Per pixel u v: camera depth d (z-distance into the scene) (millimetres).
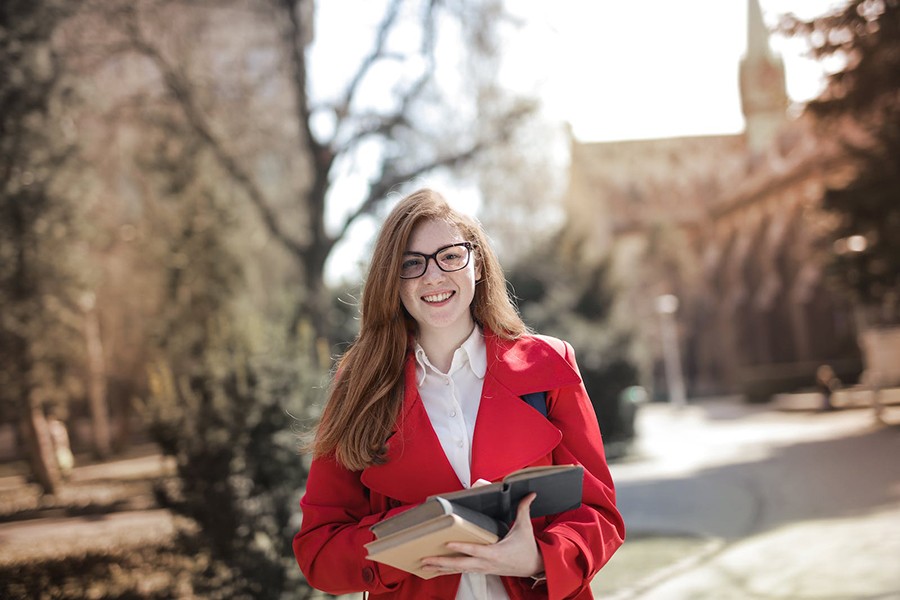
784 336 58688
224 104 21562
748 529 10203
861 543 8562
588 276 27438
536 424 2084
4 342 15766
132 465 25047
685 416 41844
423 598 2025
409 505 2076
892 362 32500
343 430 2145
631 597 7105
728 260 71250
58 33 17797
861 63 16922
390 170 22250
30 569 8648
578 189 62250
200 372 7484
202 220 23359
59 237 16266
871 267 19578
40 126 15930
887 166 18062
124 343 30859
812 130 19281
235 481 6863
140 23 19531
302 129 21875
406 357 2229
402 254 2205
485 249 2324
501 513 1846
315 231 22484
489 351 2227
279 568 6746
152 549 9547
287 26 21078
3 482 21922
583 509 2039
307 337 7910
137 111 21250
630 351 23953
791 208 57125
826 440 20953
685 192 80125
